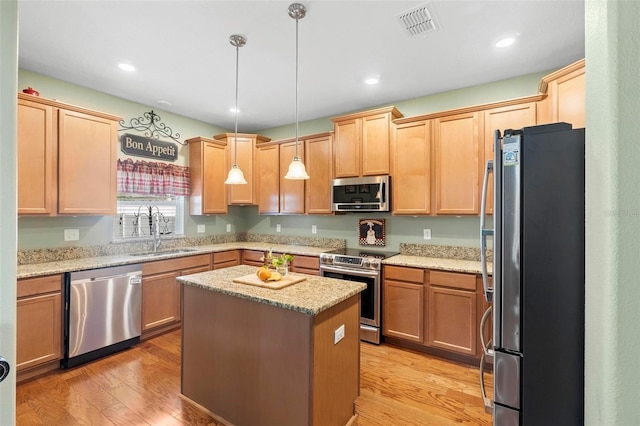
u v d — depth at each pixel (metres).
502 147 1.22
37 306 2.37
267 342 1.75
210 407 2.00
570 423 1.09
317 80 3.04
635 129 0.69
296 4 1.93
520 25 2.13
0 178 0.70
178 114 4.10
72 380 2.36
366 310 3.15
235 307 1.89
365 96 3.46
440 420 1.96
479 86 3.12
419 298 2.85
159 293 3.23
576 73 2.16
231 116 4.21
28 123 2.50
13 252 0.72
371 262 3.09
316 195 3.89
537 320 1.13
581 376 1.07
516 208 1.17
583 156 1.08
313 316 1.58
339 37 2.30
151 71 2.85
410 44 2.39
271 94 3.42
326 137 3.81
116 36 2.28
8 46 0.72
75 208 2.78
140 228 3.71
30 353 2.33
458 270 2.66
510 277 1.19
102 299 2.74
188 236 4.20
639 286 0.68
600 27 0.76
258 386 1.78
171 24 2.14
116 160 3.10
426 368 2.62
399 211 3.22
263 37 2.31
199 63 2.71
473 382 2.40
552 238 1.11
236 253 4.20
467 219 3.17
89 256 3.16
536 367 1.14
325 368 1.69
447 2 1.91
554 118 2.33
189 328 2.13
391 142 3.32
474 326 2.61
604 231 0.75
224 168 4.32
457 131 2.92
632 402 0.69
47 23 2.11
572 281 1.08
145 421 1.92
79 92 3.14
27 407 2.04
